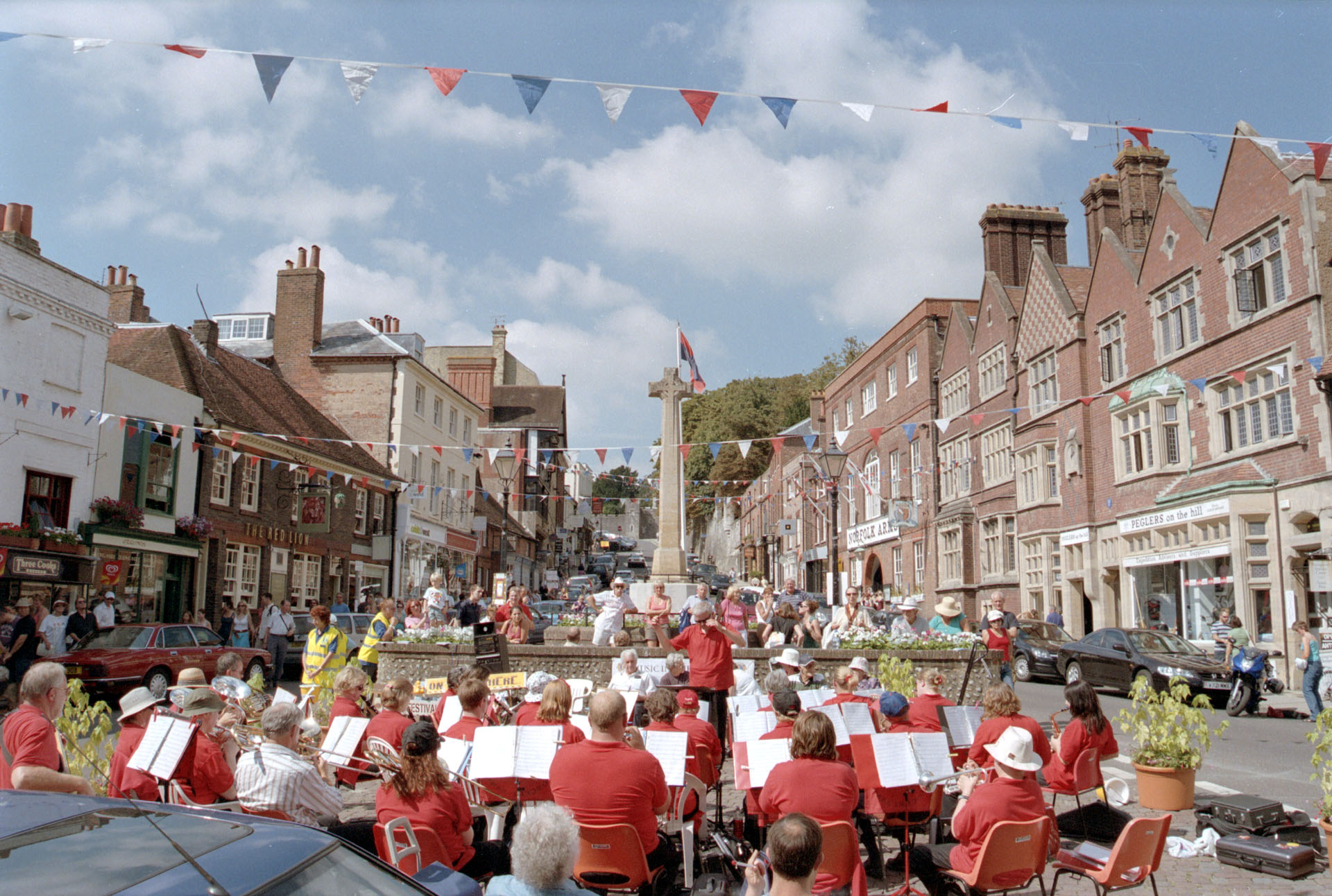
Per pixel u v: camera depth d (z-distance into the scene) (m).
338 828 5.68
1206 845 7.34
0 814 2.83
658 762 5.64
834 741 5.58
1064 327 28.05
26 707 5.64
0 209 19.09
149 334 25.20
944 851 5.85
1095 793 9.54
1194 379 21.39
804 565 50.94
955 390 35.53
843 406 48.38
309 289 36.38
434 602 16.75
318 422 32.44
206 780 5.93
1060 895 6.43
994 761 6.63
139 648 16.06
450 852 5.33
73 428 20.02
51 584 18.56
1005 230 35.16
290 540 27.91
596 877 5.27
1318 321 19.09
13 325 18.50
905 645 14.78
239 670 7.83
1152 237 24.64
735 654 14.34
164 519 22.41
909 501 36.91
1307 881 6.63
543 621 24.97
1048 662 20.77
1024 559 29.78
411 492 36.31
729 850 5.73
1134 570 24.66
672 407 18.95
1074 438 27.19
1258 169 20.88
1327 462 18.75
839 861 5.28
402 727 7.14
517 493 57.16
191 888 2.41
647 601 18.05
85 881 2.40
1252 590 20.22
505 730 6.44
